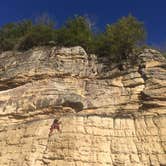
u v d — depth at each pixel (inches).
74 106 1143.6
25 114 1142.3
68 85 1230.3
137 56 1272.1
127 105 1150.3
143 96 1140.5
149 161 970.1
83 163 971.9
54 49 1316.4
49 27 1519.4
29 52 1334.9
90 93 1197.7
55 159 984.9
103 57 1357.0
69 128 1020.5
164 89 1123.3
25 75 1261.1
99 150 994.1
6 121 1143.0
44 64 1273.4
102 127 1033.5
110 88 1207.6
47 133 1032.2
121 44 1349.7
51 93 1162.6
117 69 1277.1
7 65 1326.3
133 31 1382.9
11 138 1063.0
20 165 999.0
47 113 1139.3
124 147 1000.9
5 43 1526.8
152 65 1208.2
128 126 1038.4
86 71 1272.1
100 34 1505.9
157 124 1019.9
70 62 1283.2
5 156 1035.3
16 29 1660.9
